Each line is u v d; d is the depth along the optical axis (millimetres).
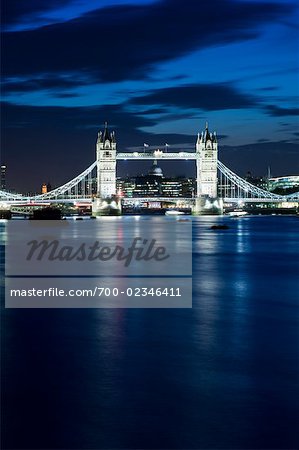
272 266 69125
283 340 31109
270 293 47406
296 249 96625
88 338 31328
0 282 52594
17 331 32906
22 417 20844
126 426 20172
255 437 19453
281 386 23766
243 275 59781
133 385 23859
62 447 18844
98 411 21312
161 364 26672
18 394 22859
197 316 37469
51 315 37375
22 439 19328
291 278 57531
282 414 21094
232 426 20172
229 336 31969
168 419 20703
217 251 91750
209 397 22594
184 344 30188
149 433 19719
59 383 24078
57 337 31531
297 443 19094
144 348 29359
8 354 28219
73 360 27234
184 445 18969
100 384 23953
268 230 167875
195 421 20531
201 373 25391
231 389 23422
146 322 35438
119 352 28672
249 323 35344
